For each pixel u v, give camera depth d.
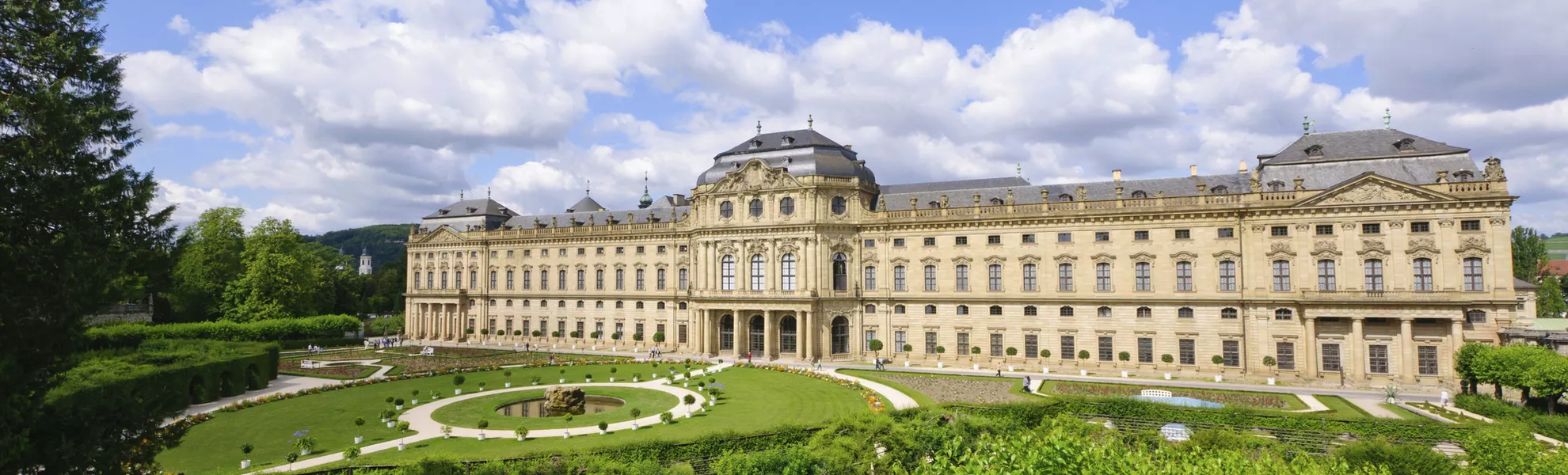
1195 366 81.75
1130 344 84.88
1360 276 75.56
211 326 104.88
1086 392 68.94
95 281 22.56
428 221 138.62
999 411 52.12
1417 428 44.16
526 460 37.41
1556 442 47.47
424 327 133.12
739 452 38.25
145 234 24.72
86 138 23.25
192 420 54.72
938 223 94.50
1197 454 25.80
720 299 101.88
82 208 22.69
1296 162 81.81
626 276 117.00
